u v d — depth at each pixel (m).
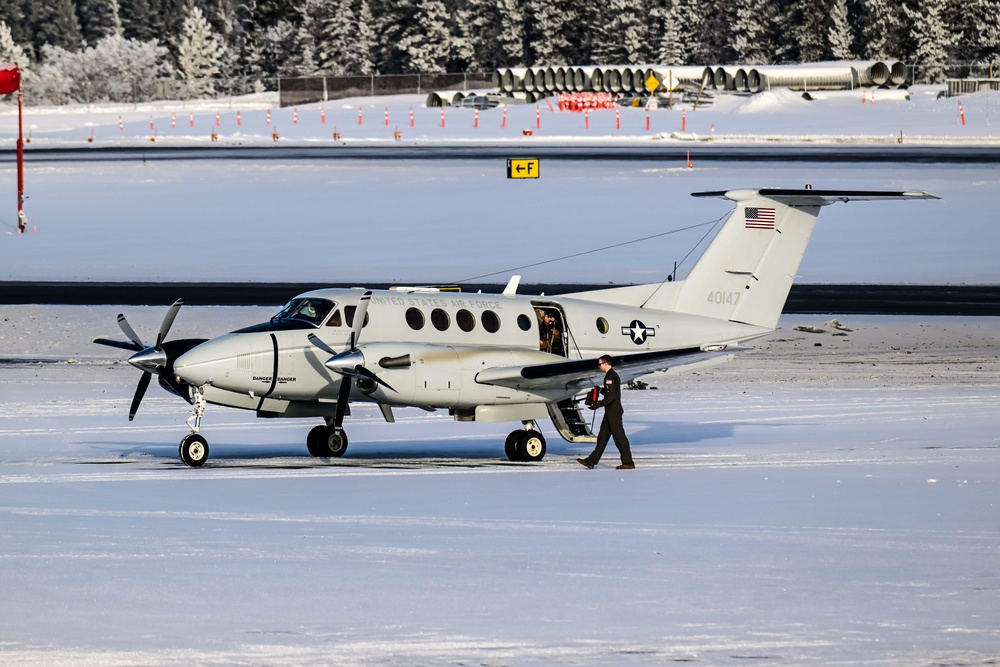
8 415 87.25
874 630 35.47
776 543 46.69
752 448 76.06
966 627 35.75
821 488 59.69
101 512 51.72
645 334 78.81
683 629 35.50
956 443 76.31
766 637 34.75
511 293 79.62
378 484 60.47
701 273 81.88
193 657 32.50
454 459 72.62
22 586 39.34
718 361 81.69
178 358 67.31
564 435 72.19
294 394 69.62
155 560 42.94
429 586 39.94
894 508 54.03
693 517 51.91
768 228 82.56
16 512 51.47
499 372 69.50
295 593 38.91
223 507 53.25
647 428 86.75
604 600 38.47
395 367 68.00
